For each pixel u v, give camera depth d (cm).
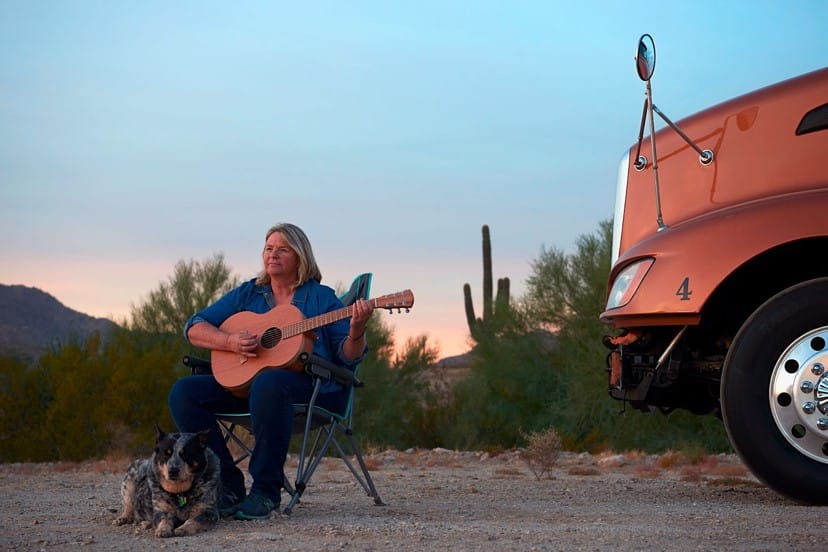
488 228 2931
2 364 1507
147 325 2125
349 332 523
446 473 891
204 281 2178
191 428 509
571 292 2086
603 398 1872
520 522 462
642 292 519
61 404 1419
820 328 480
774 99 536
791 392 482
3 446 1436
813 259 528
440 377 2456
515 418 2119
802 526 414
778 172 527
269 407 482
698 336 557
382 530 427
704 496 593
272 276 540
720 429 1711
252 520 472
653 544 369
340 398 530
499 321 2272
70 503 593
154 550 384
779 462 482
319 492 659
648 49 551
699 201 549
